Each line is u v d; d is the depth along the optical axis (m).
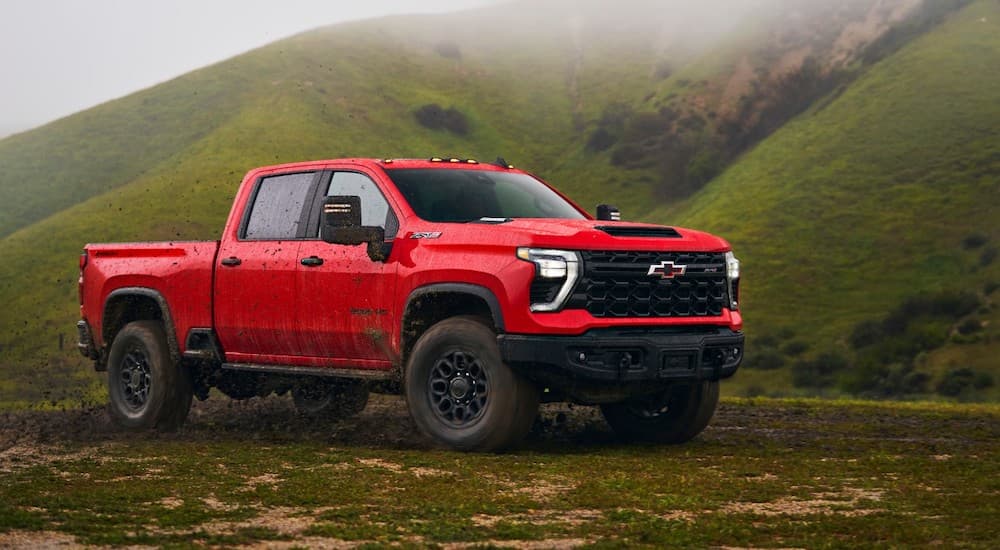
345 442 7.66
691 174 116.69
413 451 6.88
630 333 6.61
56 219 103.62
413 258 6.97
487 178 7.90
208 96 136.38
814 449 7.18
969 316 70.44
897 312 73.56
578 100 148.62
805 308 78.88
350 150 123.00
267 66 144.62
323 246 7.55
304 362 7.74
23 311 85.19
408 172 7.60
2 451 7.20
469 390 6.77
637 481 5.57
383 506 4.83
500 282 6.48
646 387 6.86
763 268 85.62
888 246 84.06
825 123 109.12
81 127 131.62
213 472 5.95
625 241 6.67
